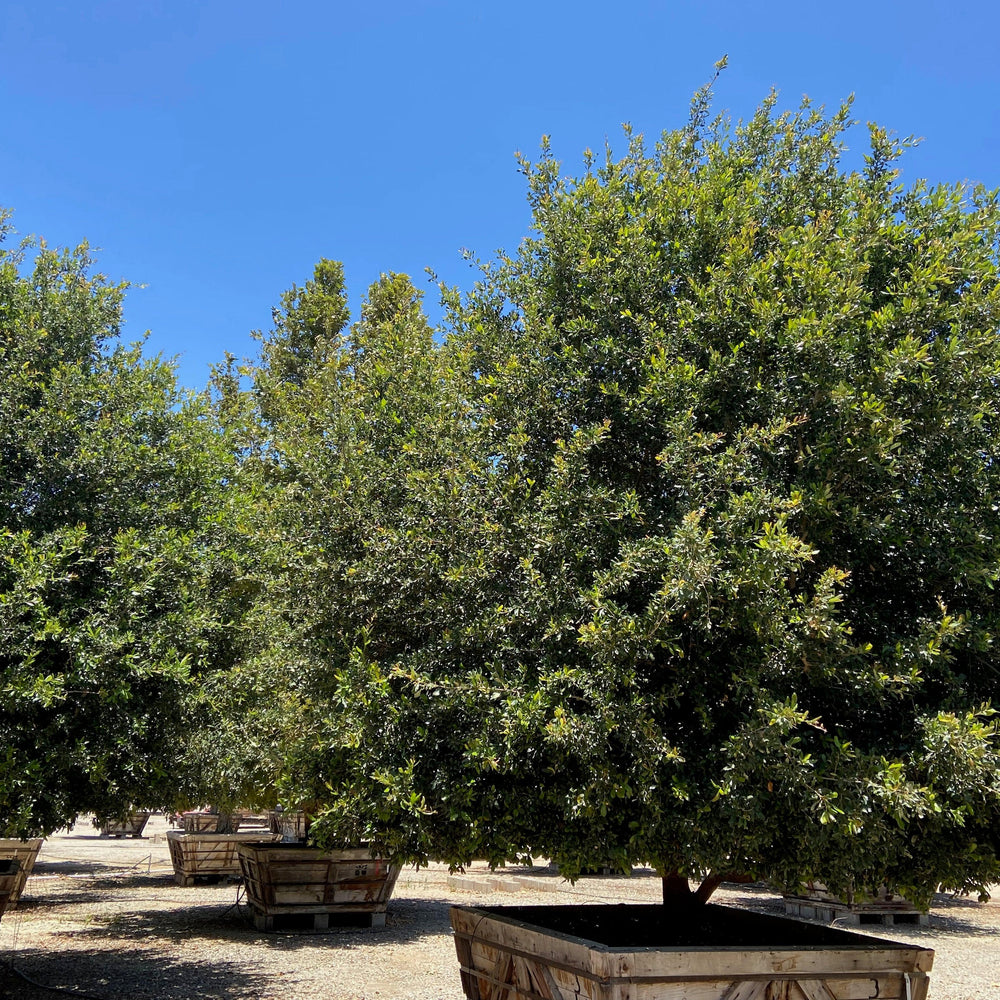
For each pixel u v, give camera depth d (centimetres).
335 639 551
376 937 1077
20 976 823
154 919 1182
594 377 539
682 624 454
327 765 557
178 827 2894
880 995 490
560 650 462
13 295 724
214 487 804
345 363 912
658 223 565
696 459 464
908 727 461
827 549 481
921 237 526
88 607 623
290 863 1120
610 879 1780
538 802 481
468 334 594
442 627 515
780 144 615
